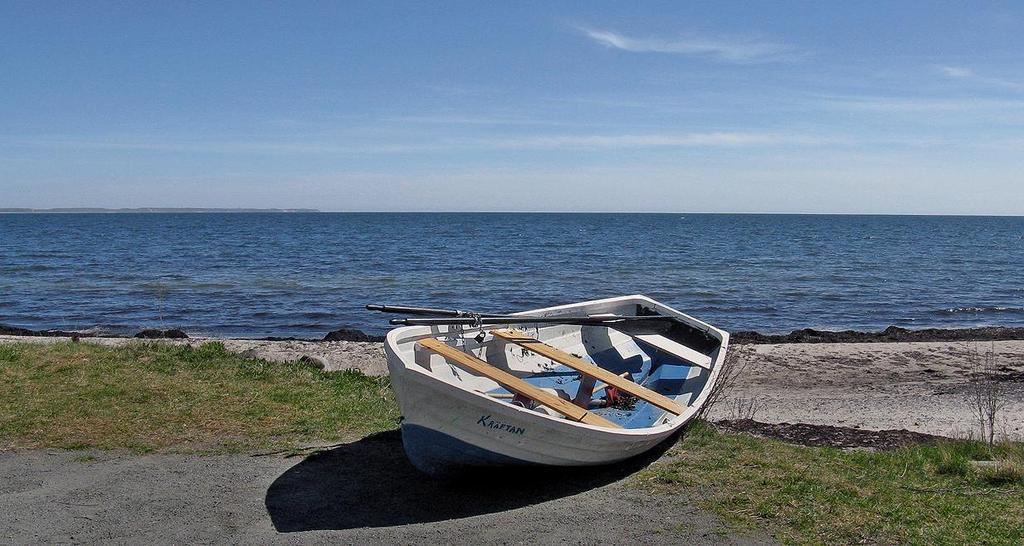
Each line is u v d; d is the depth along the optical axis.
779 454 8.01
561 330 10.48
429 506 6.57
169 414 8.90
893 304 29.30
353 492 6.87
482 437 6.61
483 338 8.98
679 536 5.84
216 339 19.14
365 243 69.56
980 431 10.72
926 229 119.81
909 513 6.28
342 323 24.41
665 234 92.81
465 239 78.00
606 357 10.51
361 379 11.20
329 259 49.12
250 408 9.25
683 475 7.20
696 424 8.88
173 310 26.64
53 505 6.39
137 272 39.38
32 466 7.28
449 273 39.66
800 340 19.91
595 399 8.96
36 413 8.70
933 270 42.91
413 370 6.30
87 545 5.68
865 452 8.41
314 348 16.59
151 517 6.20
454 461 6.87
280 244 67.25
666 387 9.76
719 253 56.09
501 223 148.88
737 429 10.19
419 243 69.81
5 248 59.09
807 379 14.80
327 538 5.86
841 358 16.70
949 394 13.51
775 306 28.39
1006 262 49.00
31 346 11.90
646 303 11.46
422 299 29.77
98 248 59.94
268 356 15.18
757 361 16.25
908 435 10.07
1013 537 5.85
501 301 29.38
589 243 70.31
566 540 5.79
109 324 23.69
